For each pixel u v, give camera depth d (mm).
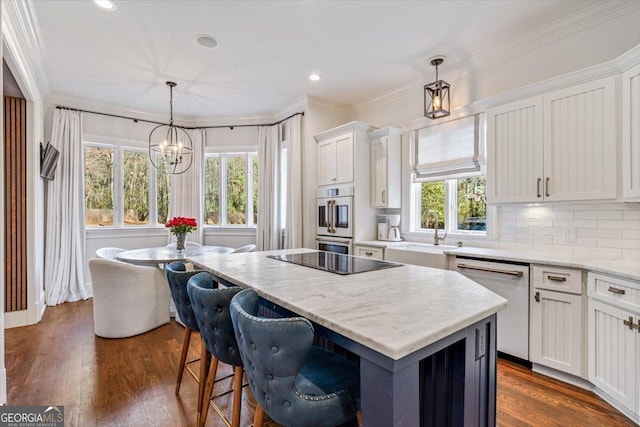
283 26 2764
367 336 908
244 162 5512
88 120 4562
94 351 2781
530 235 2910
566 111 2396
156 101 4586
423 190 3930
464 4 2475
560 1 2439
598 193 2244
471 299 1279
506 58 3086
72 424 1835
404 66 3506
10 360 2598
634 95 2051
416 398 931
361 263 2113
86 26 2734
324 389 1137
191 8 2508
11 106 3342
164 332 3246
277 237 4949
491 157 2855
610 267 1990
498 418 1880
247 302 1283
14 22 2350
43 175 3820
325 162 4434
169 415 1926
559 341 2258
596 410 1948
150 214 5141
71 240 4262
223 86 4055
